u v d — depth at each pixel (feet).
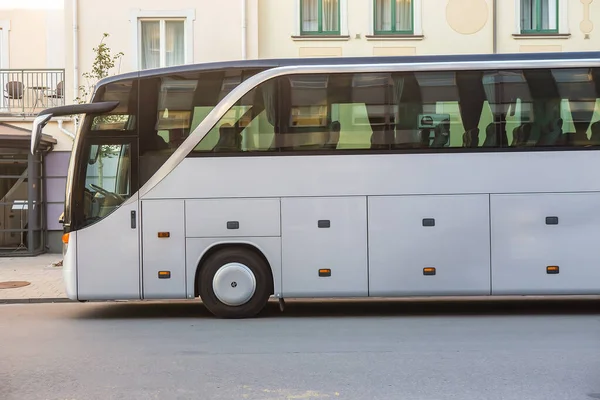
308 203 29.37
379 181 29.43
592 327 27.37
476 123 29.55
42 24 60.64
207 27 55.57
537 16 56.24
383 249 29.45
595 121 29.63
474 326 27.73
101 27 55.57
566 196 29.53
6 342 25.05
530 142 29.58
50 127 55.42
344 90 29.58
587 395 17.53
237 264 29.66
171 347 23.88
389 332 26.45
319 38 55.88
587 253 29.58
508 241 29.50
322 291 29.43
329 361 21.42
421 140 29.50
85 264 29.40
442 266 29.50
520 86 29.71
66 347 24.04
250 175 29.35
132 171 29.45
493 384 18.57
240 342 24.67
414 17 55.83
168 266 29.40
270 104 29.50
